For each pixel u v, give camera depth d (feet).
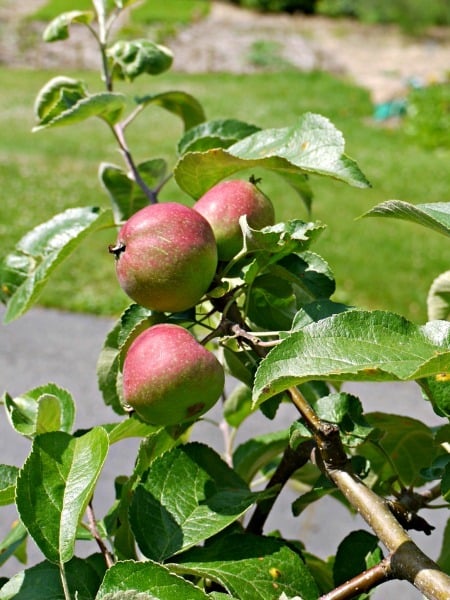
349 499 1.91
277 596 2.00
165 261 2.07
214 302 2.18
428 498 2.25
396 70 34.91
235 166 2.29
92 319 11.84
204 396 2.03
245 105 27.89
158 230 2.08
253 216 2.22
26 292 2.50
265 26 41.78
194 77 32.94
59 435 2.08
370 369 1.74
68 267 13.26
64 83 2.75
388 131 25.03
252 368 2.19
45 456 2.04
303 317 2.10
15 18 38.40
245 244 2.14
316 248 14.40
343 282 12.98
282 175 2.42
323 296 2.23
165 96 2.84
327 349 1.82
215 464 2.22
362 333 1.83
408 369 1.79
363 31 42.16
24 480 2.01
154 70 2.79
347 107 28.25
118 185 2.77
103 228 2.50
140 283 2.09
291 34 40.50
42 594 2.16
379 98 29.71
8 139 22.03
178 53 35.50
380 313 1.85
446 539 2.49
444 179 19.60
